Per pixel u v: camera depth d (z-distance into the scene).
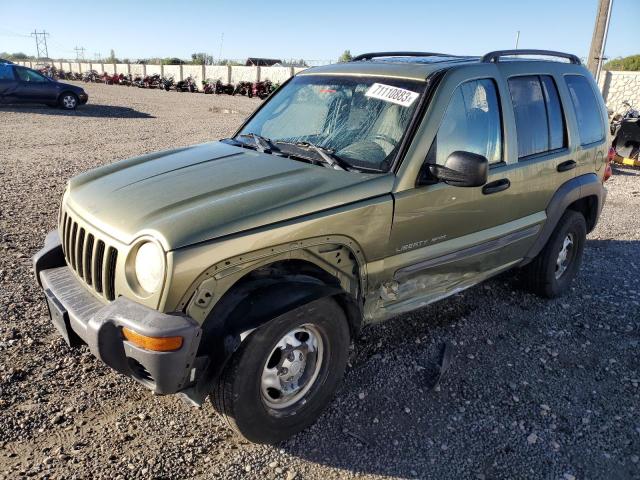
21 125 15.91
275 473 2.77
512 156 4.00
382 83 3.71
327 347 3.03
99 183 3.32
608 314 4.73
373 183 3.12
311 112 3.91
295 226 2.77
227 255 2.55
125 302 2.58
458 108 3.59
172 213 2.69
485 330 4.35
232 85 38.34
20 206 7.05
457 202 3.57
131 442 2.92
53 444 2.87
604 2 16.30
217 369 2.58
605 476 2.87
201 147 4.00
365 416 3.24
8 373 3.40
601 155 5.05
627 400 3.52
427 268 3.57
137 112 21.70
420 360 3.85
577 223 4.93
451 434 3.13
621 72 20.00
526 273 4.91
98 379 3.43
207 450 2.90
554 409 3.39
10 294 4.43
